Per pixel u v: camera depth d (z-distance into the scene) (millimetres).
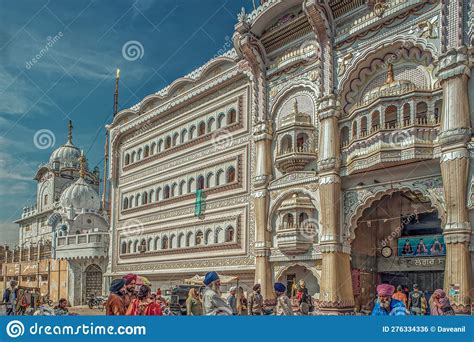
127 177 44406
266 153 29094
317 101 26172
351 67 24984
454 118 20344
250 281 29984
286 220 27234
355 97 25516
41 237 58406
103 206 55906
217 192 33250
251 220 30328
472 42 20484
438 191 21453
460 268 19484
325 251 24531
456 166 20062
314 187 26172
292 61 28234
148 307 9258
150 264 39094
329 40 25906
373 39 24188
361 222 26766
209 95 35438
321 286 24641
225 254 31734
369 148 22984
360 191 24359
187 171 36594
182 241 36219
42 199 60438
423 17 22281
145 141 42531
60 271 50938
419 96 21953
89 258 48094
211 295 8461
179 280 36031
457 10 20875
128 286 10281
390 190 23234
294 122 27250
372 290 26469
